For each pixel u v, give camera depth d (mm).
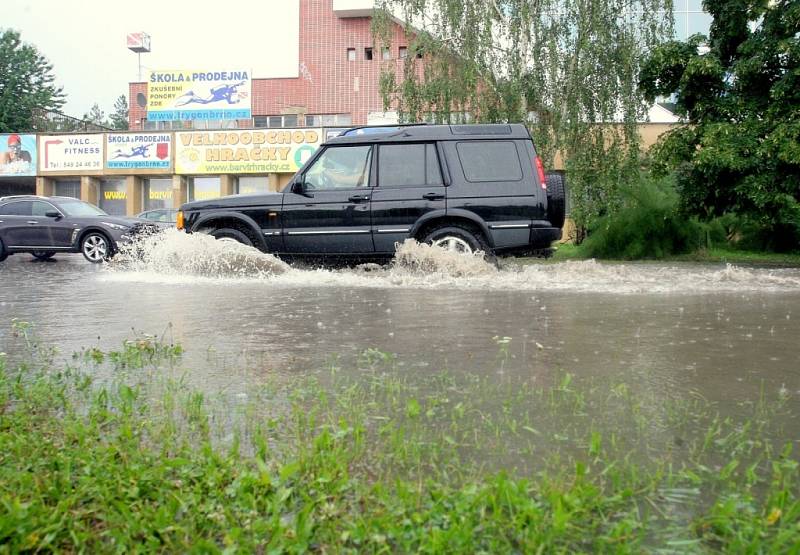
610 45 20125
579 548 1779
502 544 1759
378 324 5344
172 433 2633
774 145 14359
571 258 17891
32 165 33500
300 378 3547
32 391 3186
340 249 10117
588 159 20344
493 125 10133
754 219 15445
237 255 9781
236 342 4586
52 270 12539
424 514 1874
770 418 2828
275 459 2346
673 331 4992
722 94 16297
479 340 4633
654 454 2422
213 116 34250
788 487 2104
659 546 1788
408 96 21422
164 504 2021
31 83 60156
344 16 36375
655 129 26844
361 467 2312
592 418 2832
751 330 5035
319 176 10250
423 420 2811
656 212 17438
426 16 21391
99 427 2709
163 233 10320
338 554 1750
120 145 32844
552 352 4207
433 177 9977
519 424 2746
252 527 1844
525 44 20266
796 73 14250
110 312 6098
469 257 9547
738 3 15664
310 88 36719
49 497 2070
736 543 1755
